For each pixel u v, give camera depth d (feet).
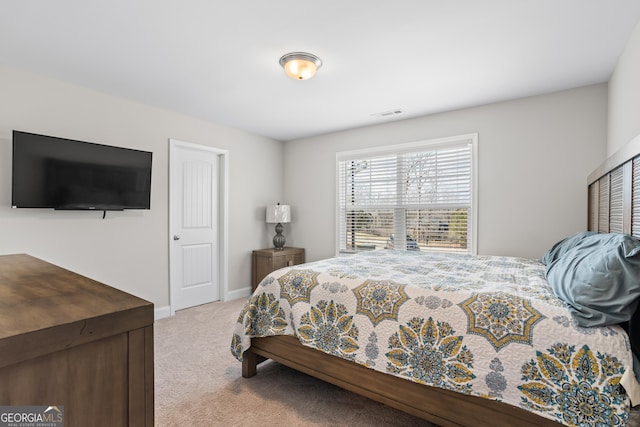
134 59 7.74
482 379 4.55
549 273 6.07
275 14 5.98
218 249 13.66
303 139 15.57
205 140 12.73
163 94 10.02
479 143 11.00
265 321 7.02
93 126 9.61
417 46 7.11
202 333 9.97
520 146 10.30
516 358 4.36
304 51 7.32
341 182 14.47
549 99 9.84
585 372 3.92
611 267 4.21
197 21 6.19
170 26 6.37
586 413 3.86
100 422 2.13
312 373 6.39
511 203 10.46
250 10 5.86
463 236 11.53
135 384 2.30
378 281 6.12
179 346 9.00
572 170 9.53
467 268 7.64
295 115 12.11
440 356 4.94
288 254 14.52
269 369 7.80
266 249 15.06
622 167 5.55
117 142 10.14
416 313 5.29
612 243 4.66
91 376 2.09
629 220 5.08
